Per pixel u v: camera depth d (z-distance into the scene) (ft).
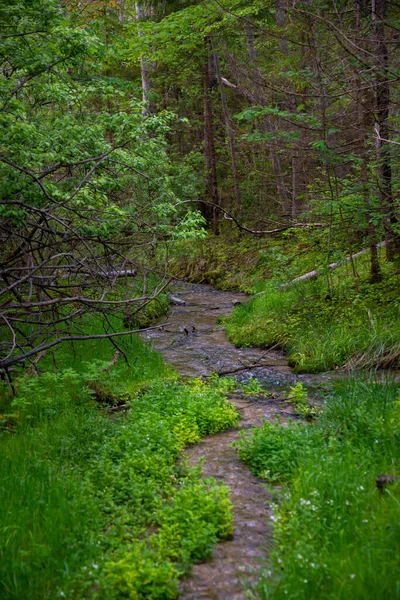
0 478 16.99
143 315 47.09
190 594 13.08
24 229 28.35
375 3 33.27
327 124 33.71
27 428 21.95
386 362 31.86
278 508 16.43
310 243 54.70
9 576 12.93
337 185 38.04
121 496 17.26
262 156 71.26
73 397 26.48
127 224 28.94
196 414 24.49
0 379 26.99
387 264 44.27
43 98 30.25
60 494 16.16
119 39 37.65
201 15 56.34
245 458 20.44
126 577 12.78
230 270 72.54
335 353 34.09
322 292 44.27
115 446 20.21
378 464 17.84
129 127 30.68
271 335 40.96
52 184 24.98
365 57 31.45
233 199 89.25
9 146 24.09
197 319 51.34
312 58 33.65
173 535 14.83
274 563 13.62
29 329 34.53
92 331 37.37
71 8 58.49
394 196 36.09
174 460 20.72
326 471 16.96
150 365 33.45
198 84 96.12
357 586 11.88
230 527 15.61
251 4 55.62
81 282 31.91
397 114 34.50
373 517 14.44
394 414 20.95
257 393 29.63
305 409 25.46
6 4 25.38
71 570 13.39
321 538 14.25
